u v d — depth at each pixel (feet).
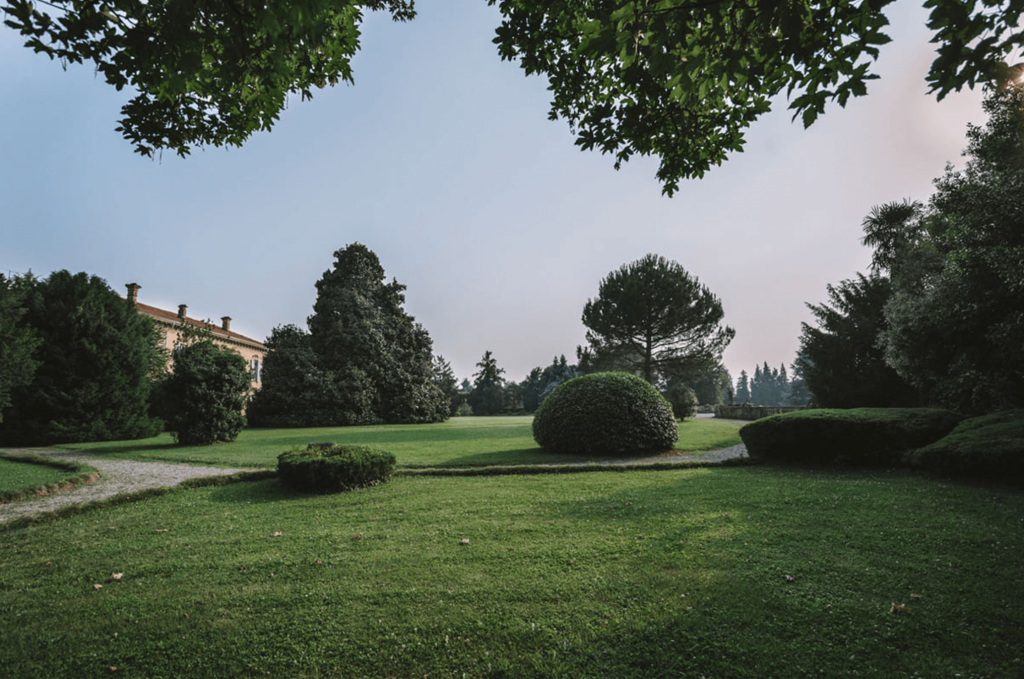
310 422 96.89
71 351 59.00
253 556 15.80
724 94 16.21
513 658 9.48
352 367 103.71
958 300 35.45
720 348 112.78
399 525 19.40
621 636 10.13
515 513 20.71
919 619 10.49
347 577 13.75
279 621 11.18
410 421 105.19
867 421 30.19
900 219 75.66
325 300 110.63
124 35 11.09
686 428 68.80
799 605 11.21
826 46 10.89
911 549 14.64
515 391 249.55
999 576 12.57
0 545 17.62
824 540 15.71
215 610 11.84
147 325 67.82
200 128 18.58
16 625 11.30
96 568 15.02
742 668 8.94
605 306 115.34
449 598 12.17
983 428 26.89
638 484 26.84
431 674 9.09
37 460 37.88
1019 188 30.66
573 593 12.24
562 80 19.57
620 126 17.87
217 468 36.06
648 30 10.69
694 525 17.83
